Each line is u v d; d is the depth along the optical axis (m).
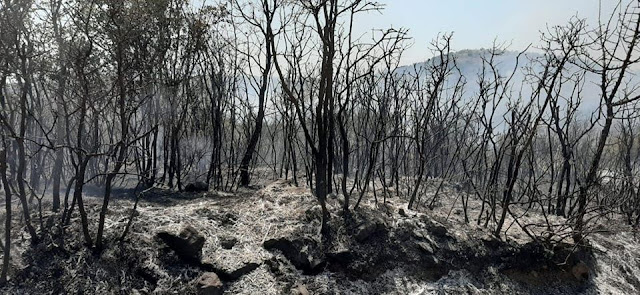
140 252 5.23
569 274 6.62
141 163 9.91
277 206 6.68
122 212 5.91
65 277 4.86
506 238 6.63
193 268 5.30
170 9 7.31
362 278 5.72
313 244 5.86
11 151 6.81
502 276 6.29
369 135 9.65
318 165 6.23
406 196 8.30
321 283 5.55
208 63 8.91
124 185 8.84
